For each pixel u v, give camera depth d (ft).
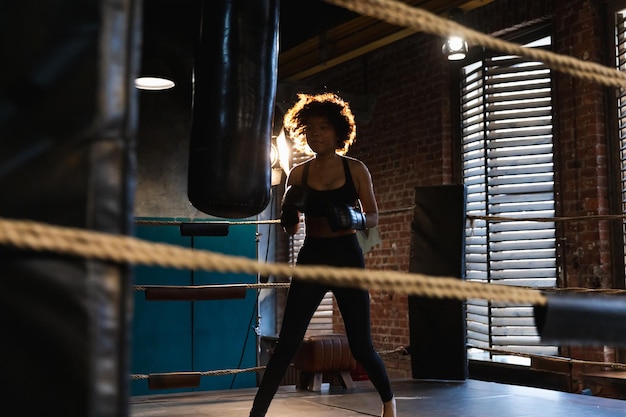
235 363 19.15
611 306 3.57
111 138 2.80
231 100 8.02
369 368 9.18
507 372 20.04
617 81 4.15
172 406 12.37
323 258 8.88
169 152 18.83
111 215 2.78
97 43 2.79
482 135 21.61
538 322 3.43
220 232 14.89
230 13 8.11
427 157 23.24
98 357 2.65
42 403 2.63
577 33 18.86
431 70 23.22
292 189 9.11
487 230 20.68
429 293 2.94
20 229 2.36
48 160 2.74
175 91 18.89
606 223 18.25
